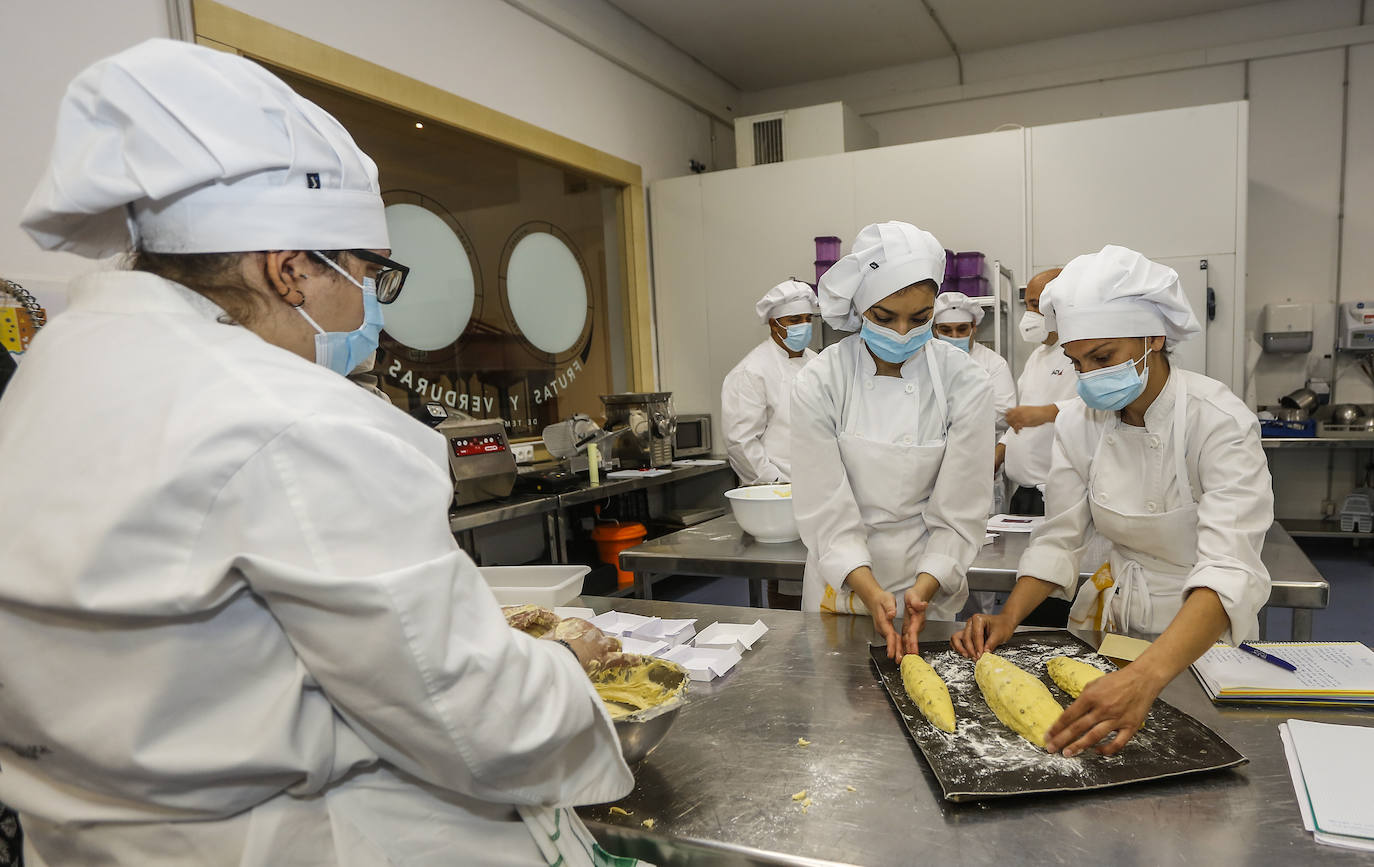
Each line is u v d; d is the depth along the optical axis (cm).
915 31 479
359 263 78
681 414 451
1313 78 451
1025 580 151
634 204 452
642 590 236
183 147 64
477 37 335
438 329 328
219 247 67
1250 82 463
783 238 444
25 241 192
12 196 190
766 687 123
